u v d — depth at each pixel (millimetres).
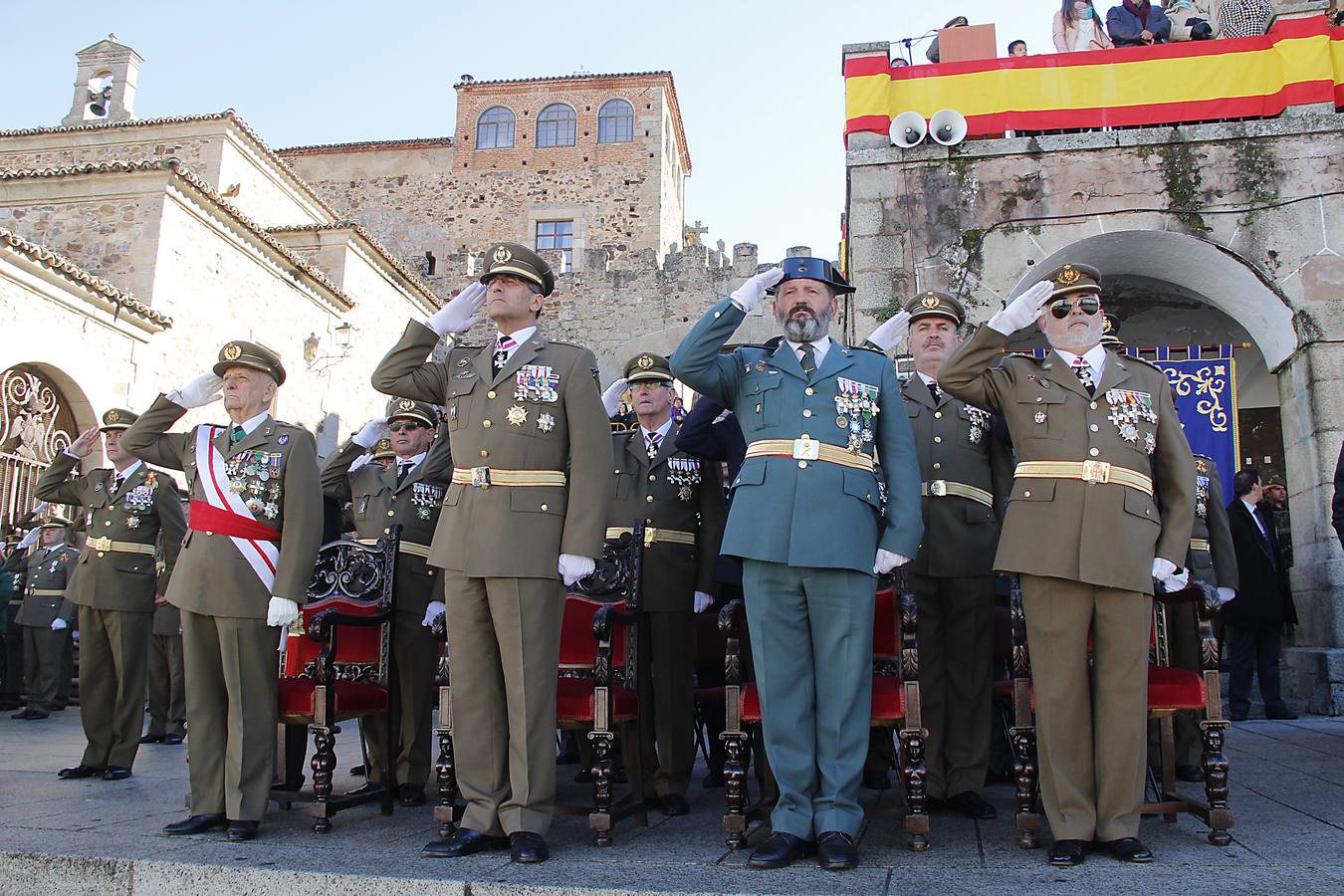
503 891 3072
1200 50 8469
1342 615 7562
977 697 4410
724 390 4004
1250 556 7465
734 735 3740
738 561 4770
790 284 3977
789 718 3619
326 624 4258
